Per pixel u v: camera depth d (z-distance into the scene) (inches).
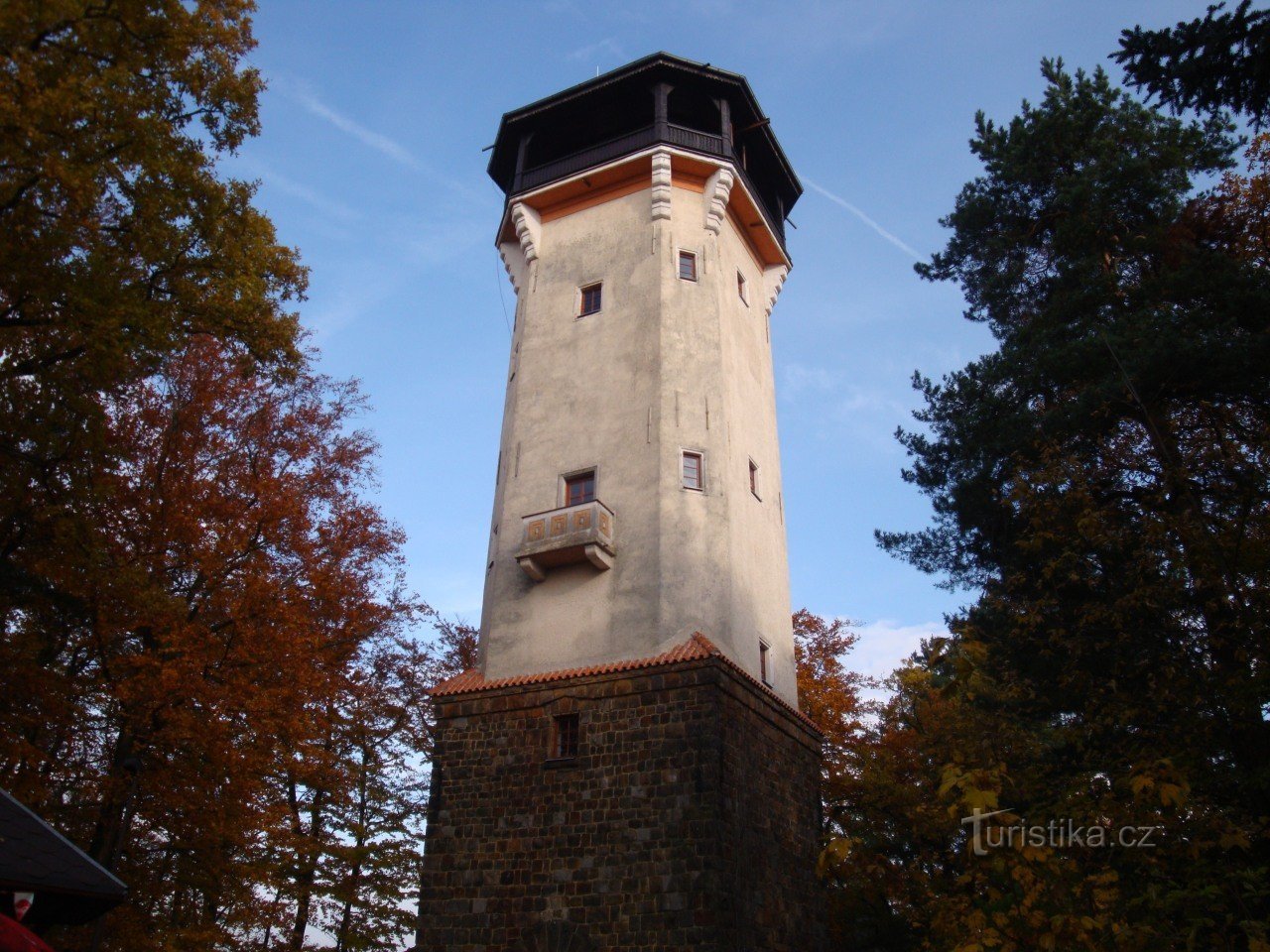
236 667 781.3
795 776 899.4
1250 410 744.3
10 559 733.3
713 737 763.4
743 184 1099.9
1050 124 922.1
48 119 512.4
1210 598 604.7
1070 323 839.1
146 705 733.9
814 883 876.0
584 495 941.8
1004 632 734.5
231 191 649.6
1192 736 542.6
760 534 997.2
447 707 870.4
